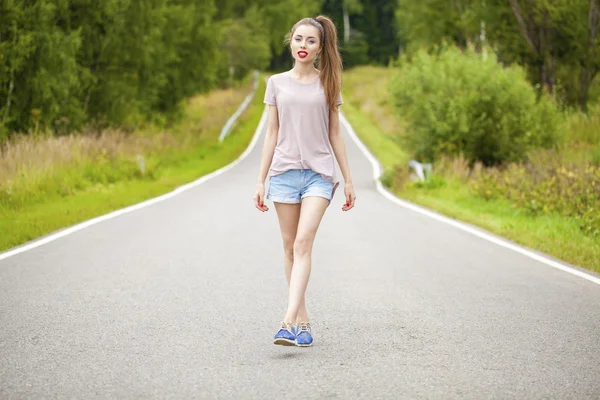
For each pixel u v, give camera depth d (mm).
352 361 5926
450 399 5047
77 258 10500
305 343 6285
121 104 31203
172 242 12000
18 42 23250
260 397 5082
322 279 9289
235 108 56844
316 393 5164
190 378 5488
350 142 40594
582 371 5691
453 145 24547
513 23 35219
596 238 12984
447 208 17172
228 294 8359
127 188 20875
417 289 8719
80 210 15594
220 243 11961
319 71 6336
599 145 25234
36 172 18578
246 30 73250
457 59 25812
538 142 24391
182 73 43062
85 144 23438
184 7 42500
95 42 30625
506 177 19312
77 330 6812
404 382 5406
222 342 6465
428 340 6559
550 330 6918
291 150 6281
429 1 48594
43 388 5242
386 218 15555
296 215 6418
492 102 24172
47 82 24047
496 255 11203
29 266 9898
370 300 8141
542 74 34188
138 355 6062
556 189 16312
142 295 8266
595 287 8930
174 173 26844
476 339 6594
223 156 34406
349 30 122125
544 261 10727
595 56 32312
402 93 25875
